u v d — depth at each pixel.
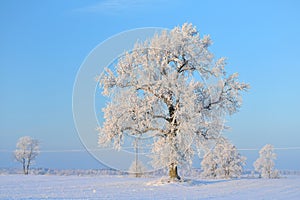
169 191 21.88
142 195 19.11
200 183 28.53
